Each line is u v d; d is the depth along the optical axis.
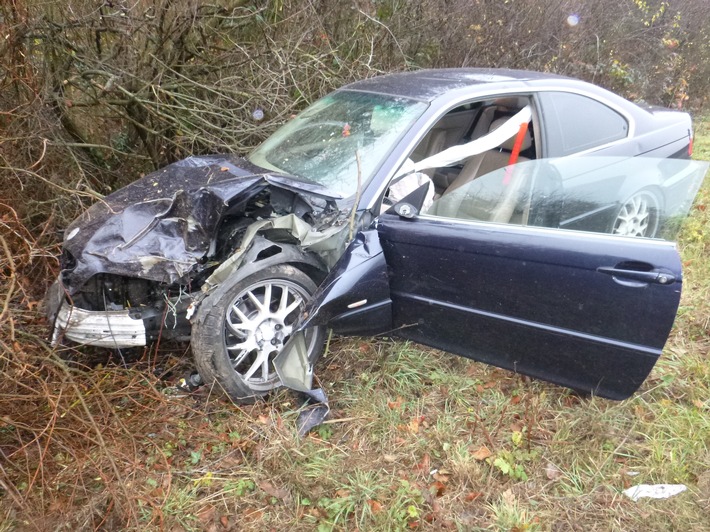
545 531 2.39
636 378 2.72
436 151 3.66
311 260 3.12
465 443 2.84
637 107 4.12
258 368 3.11
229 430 2.91
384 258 2.98
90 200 4.49
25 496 2.35
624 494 2.55
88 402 2.87
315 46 6.03
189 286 2.91
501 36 7.81
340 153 3.37
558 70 8.40
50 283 3.79
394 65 6.99
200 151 5.29
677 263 2.54
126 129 5.45
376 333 3.14
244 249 2.96
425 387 3.22
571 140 3.67
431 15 7.24
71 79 4.86
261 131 5.23
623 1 9.26
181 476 2.65
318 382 3.19
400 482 2.59
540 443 2.85
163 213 3.06
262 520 2.43
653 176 3.09
